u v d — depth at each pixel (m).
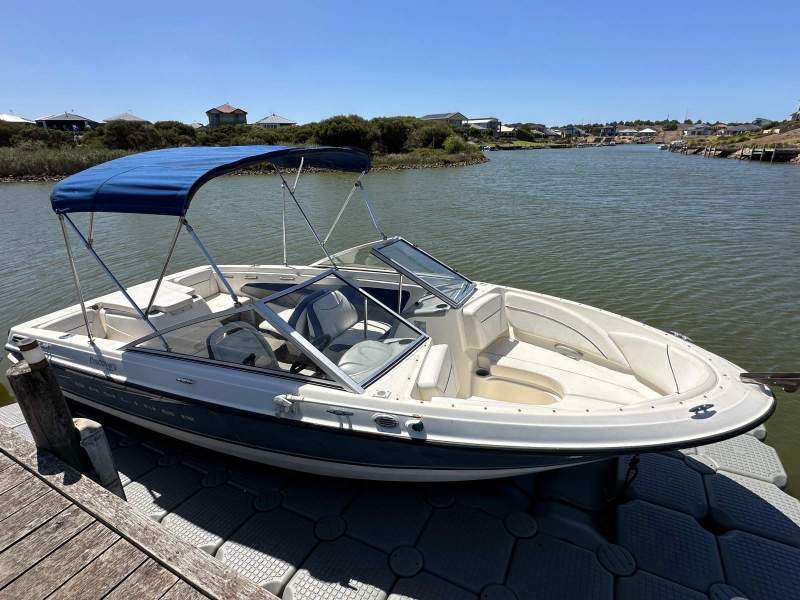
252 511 3.27
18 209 18.88
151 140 45.72
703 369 3.17
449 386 3.38
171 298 4.41
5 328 7.67
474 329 3.87
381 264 4.85
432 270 4.36
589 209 18.19
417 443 2.76
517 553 2.86
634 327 3.84
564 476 3.48
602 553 2.84
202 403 3.26
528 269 10.46
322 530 3.07
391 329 3.75
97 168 3.84
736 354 6.64
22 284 9.66
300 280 5.39
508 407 2.80
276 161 4.21
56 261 11.27
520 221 15.91
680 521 3.05
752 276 9.60
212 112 87.81
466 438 2.72
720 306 8.18
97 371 3.72
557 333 4.23
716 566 2.74
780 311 7.93
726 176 31.31
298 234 14.02
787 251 11.36
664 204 19.03
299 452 3.23
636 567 2.74
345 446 3.01
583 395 3.57
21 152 35.62
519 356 4.15
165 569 2.30
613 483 3.39
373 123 51.22
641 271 10.10
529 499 3.30
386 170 40.81
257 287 5.64
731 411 2.67
